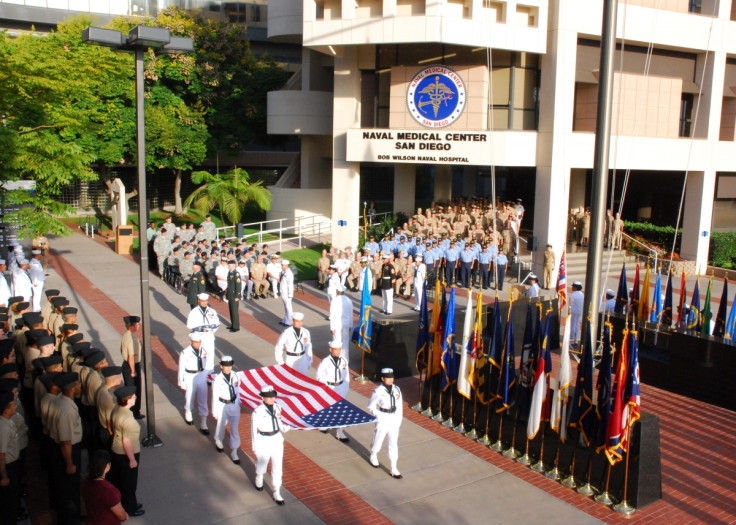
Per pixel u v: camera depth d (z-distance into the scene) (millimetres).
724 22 31172
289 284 20391
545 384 11727
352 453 12359
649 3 29328
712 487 11414
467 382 13070
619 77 28734
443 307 14031
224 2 48688
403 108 29203
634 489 10531
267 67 41906
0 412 8836
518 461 12117
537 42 26984
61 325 13492
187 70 38156
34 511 9977
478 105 28141
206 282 24141
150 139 36344
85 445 11688
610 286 27703
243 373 12938
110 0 43719
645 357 16984
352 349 18516
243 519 9938
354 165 30578
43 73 19391
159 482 10938
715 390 15477
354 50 29875
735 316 17312
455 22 25750
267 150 50281
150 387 12109
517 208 30734
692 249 32312
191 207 46562
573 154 27750
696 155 30969
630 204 39000
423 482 11305
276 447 10312
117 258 30141
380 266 24891
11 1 40719
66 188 43625
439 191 36000
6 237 26234
